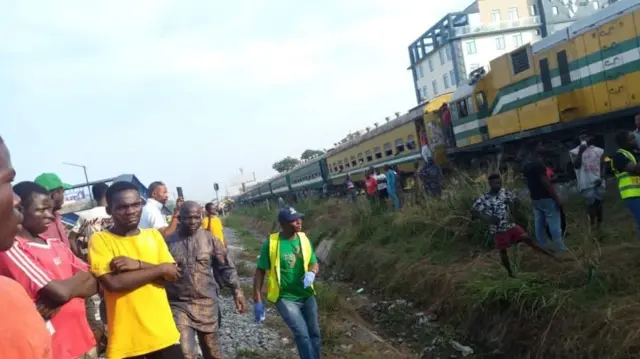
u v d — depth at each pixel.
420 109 21.92
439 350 8.01
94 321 4.64
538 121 14.83
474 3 61.81
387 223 14.05
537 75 15.12
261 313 5.91
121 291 3.81
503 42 61.50
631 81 11.92
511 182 11.59
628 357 5.57
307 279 5.62
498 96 17.20
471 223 10.61
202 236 5.52
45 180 5.43
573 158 9.70
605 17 12.48
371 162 27.39
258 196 59.09
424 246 11.12
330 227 17.89
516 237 8.03
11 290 1.57
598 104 13.06
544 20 61.69
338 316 9.50
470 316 8.27
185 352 5.00
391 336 8.88
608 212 9.95
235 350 7.66
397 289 10.90
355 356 7.43
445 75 63.97
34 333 1.54
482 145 17.86
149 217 6.66
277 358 7.20
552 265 8.04
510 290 7.56
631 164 7.27
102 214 7.07
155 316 3.96
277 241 5.89
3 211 1.75
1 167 1.77
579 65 13.49
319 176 35.50
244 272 14.84
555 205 8.43
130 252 3.98
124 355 3.85
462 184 12.30
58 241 3.86
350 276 13.52
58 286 3.32
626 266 7.01
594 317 6.31
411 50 71.00
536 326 7.06
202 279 5.36
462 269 9.32
